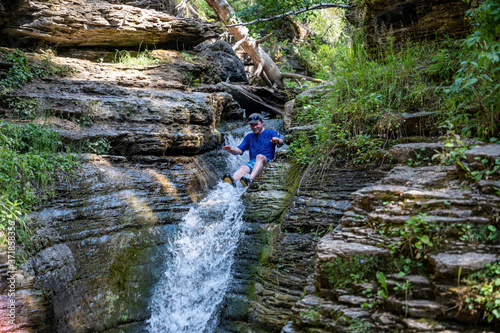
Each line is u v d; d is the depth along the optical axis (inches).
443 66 205.0
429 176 143.9
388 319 108.0
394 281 113.3
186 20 410.0
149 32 388.8
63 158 209.3
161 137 262.7
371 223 132.1
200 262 207.0
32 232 169.8
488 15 147.6
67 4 345.4
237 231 209.3
